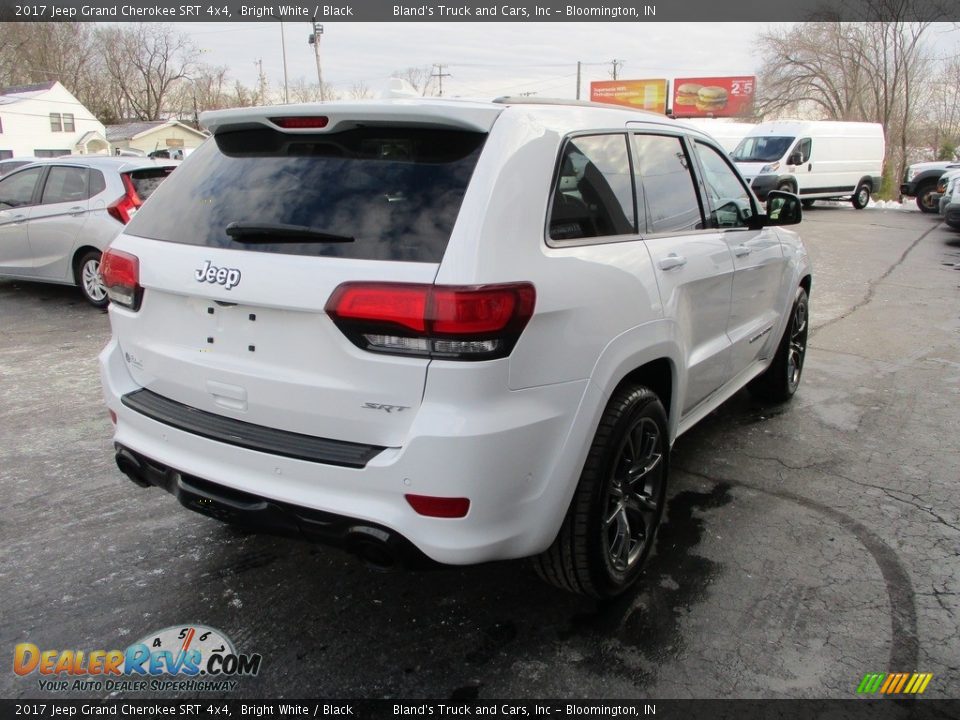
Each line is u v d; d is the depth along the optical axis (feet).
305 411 7.59
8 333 23.45
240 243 7.98
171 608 9.43
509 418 7.24
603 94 182.91
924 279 34.83
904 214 71.00
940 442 14.92
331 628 9.09
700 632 8.99
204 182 8.95
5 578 10.00
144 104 247.70
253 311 7.79
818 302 29.43
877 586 9.92
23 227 27.61
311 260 7.39
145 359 8.96
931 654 8.61
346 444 7.51
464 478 7.05
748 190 14.06
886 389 18.35
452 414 7.00
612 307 8.48
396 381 7.11
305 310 7.32
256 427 8.00
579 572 8.69
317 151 8.34
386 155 7.91
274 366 7.75
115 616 9.27
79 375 18.97
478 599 9.67
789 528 11.46
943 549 10.87
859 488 12.86
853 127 74.13
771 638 8.87
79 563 10.39
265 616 9.30
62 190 27.32
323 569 10.34
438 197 7.43
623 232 9.43
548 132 8.30
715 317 11.89
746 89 168.66
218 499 8.09
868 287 32.71
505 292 7.07
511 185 7.55
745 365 14.15
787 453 14.34
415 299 6.92
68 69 223.51
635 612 9.36
